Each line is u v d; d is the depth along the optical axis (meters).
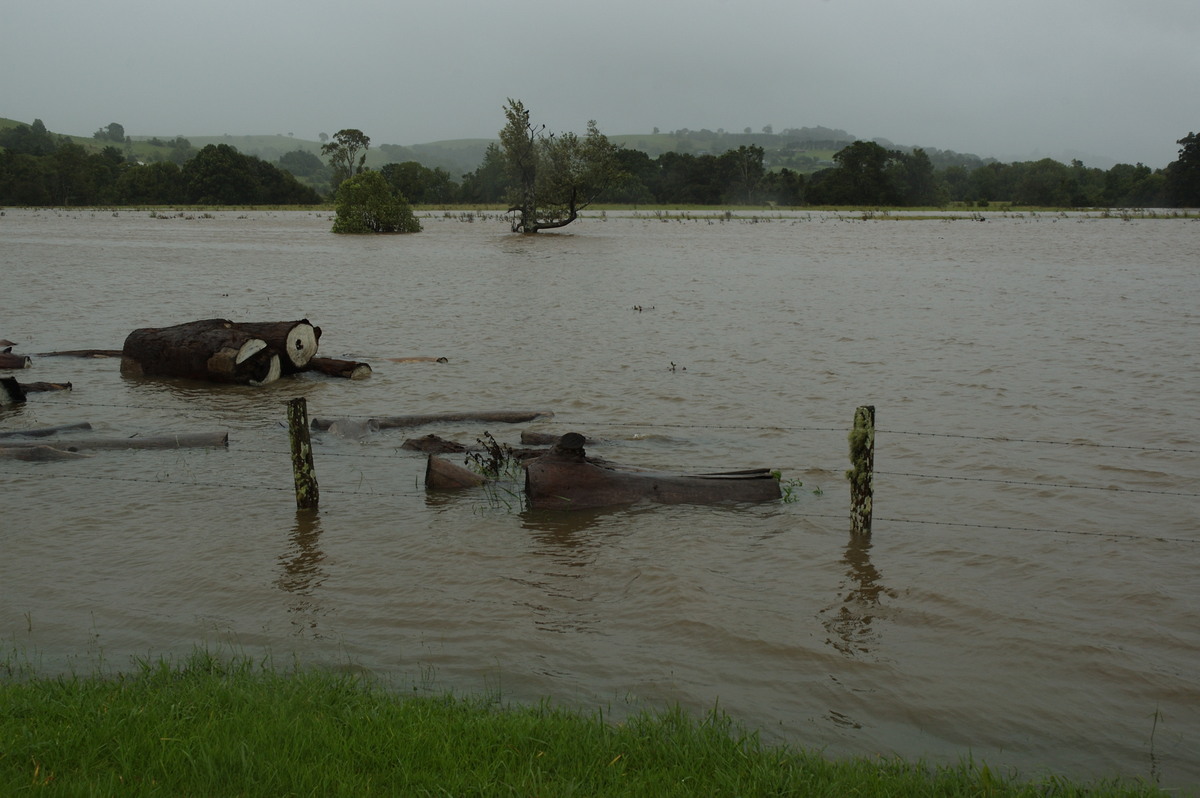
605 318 23.36
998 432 12.52
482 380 16.19
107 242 51.72
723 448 11.99
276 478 10.94
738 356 18.19
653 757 4.99
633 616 7.23
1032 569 8.09
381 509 9.86
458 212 99.31
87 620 7.19
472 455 11.30
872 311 24.33
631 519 9.51
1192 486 10.22
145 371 16.75
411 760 4.74
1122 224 76.50
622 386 15.58
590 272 35.81
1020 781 5.10
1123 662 6.48
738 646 6.72
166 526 9.30
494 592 7.70
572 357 18.22
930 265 38.25
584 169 62.62
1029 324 21.89
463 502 10.11
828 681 6.25
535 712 5.52
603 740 5.07
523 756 4.87
